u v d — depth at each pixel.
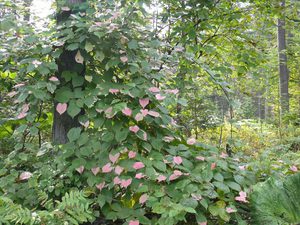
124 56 2.47
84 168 2.40
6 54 2.49
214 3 4.22
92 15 2.65
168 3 4.01
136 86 2.42
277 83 10.17
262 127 7.97
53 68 2.37
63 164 2.41
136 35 2.74
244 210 2.51
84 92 2.50
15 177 2.36
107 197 2.28
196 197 2.13
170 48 3.20
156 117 2.46
